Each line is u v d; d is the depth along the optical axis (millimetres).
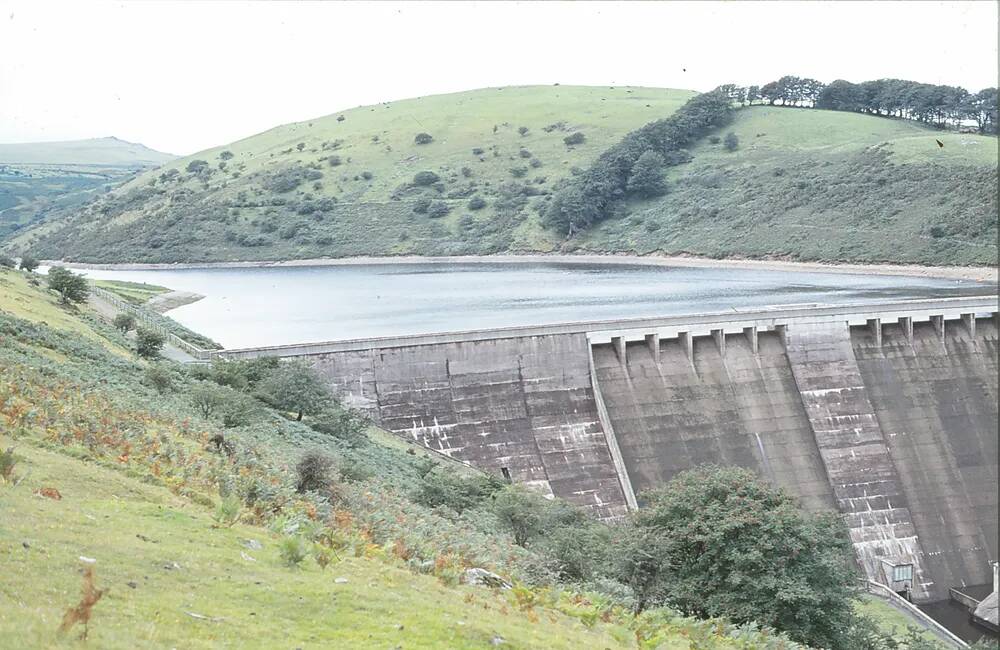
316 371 91500
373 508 47156
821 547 50812
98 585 24672
